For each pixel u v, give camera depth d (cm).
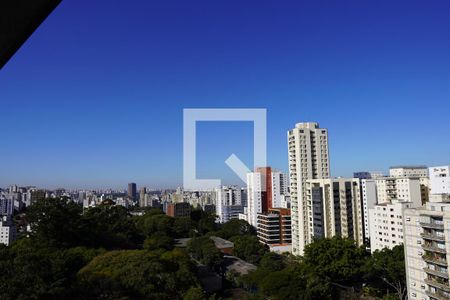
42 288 3278
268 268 6531
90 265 4488
